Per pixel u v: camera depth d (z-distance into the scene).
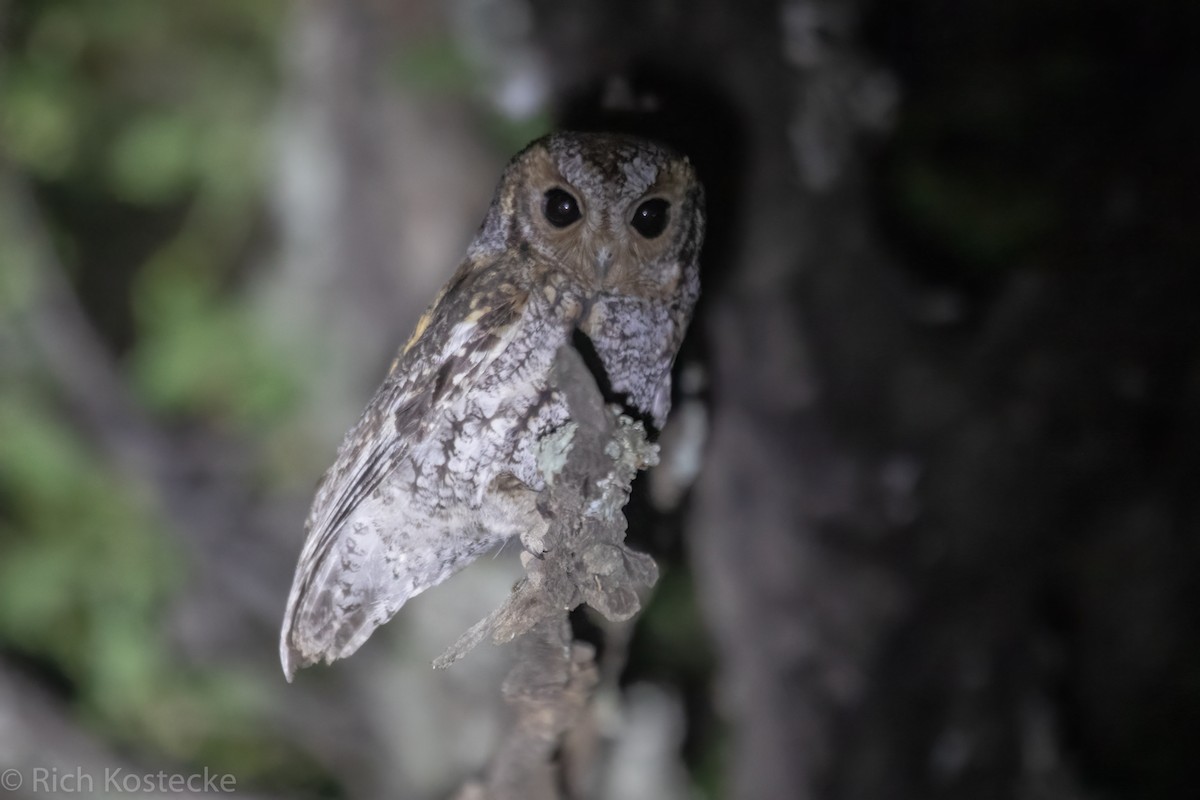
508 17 1.74
